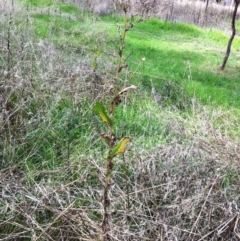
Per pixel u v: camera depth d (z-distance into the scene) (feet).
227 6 43.39
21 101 12.09
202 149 11.88
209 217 8.41
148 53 23.54
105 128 12.71
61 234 7.80
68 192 8.72
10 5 21.62
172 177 10.14
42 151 11.24
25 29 18.93
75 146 11.16
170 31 31.78
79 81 14.49
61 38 20.85
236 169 11.10
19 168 10.30
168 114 14.71
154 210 8.91
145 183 9.83
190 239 8.25
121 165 10.47
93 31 24.17
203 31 32.83
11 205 8.47
